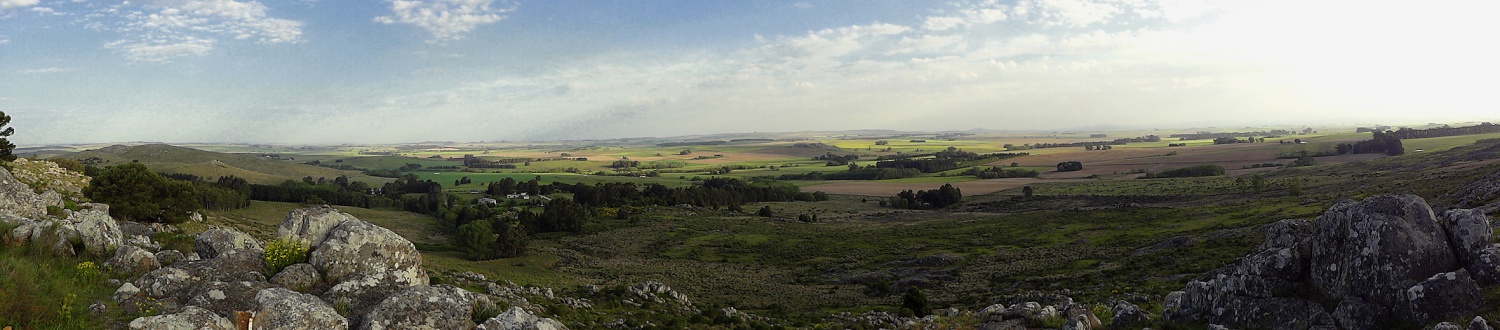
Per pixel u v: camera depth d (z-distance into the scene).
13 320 15.15
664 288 55.78
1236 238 78.69
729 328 41.91
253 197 178.50
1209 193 175.38
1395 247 17.03
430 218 182.75
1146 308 29.77
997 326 26.75
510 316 19.06
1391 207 17.80
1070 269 75.75
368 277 21.30
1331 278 18.58
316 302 18.11
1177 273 59.81
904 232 143.50
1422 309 15.90
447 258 111.00
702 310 49.66
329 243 22.39
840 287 77.69
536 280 75.94
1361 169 192.88
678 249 127.44
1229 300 20.42
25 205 34.75
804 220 173.75
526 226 153.50
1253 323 19.28
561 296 48.88
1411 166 179.12
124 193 62.25
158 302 18.45
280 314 17.09
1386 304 16.77
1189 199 167.00
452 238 139.50
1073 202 184.62
